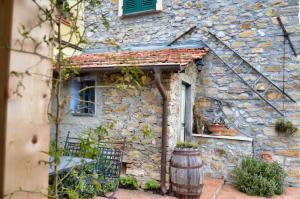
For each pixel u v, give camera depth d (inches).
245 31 228.4
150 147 183.0
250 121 222.7
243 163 200.1
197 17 245.9
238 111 227.3
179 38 251.3
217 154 214.1
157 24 259.4
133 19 268.2
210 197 169.0
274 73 217.8
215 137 214.8
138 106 188.7
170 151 180.1
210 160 216.1
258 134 219.3
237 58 230.1
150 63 167.3
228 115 230.7
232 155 209.0
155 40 259.4
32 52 33.1
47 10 35.0
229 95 231.1
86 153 50.1
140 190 181.8
